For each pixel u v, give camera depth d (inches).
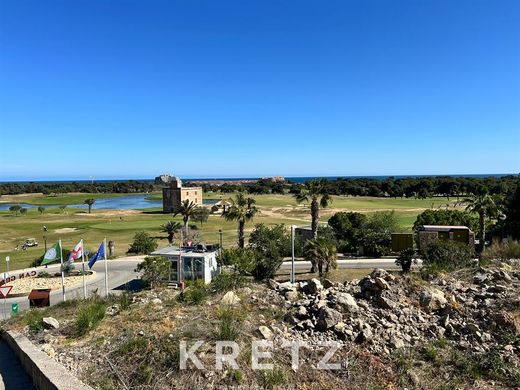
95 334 347.3
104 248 1073.5
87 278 1395.2
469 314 343.6
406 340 316.8
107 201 6501.0
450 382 262.1
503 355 286.4
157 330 325.1
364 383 260.5
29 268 1635.1
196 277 1168.8
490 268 501.0
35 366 272.2
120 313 410.3
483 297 371.9
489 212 1579.7
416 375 267.6
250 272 1054.4
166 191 4594.0
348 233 1905.8
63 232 2783.0
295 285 469.7
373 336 318.3
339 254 1779.0
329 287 459.2
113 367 272.8
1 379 289.4
